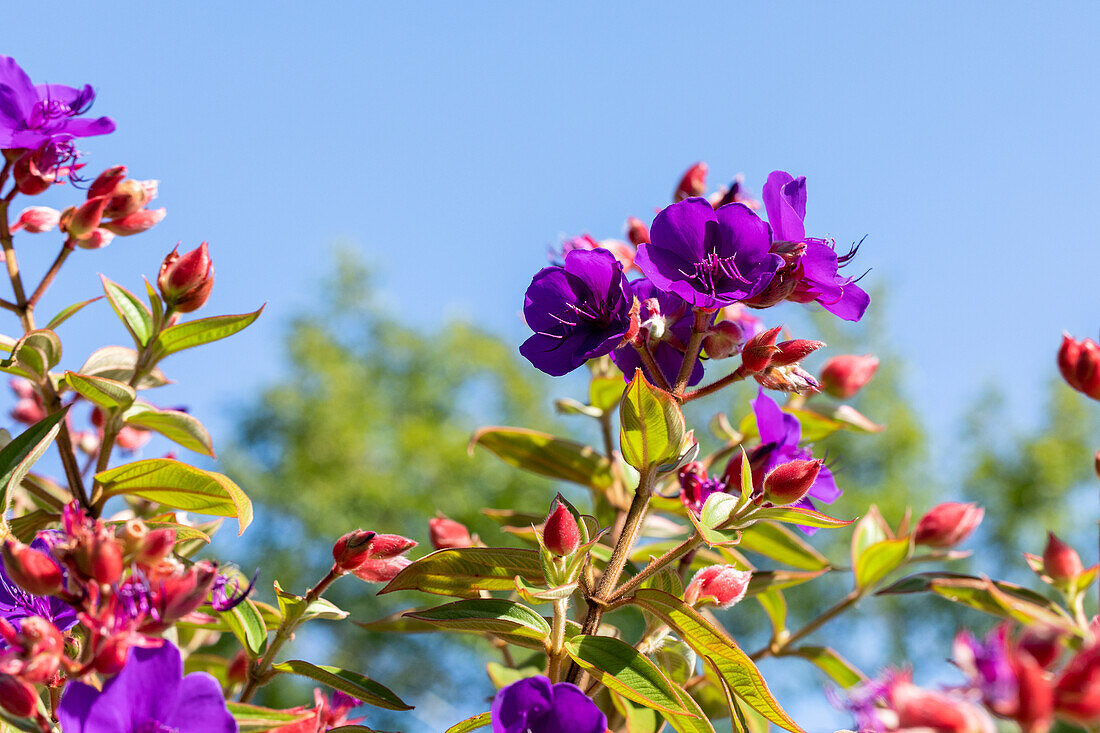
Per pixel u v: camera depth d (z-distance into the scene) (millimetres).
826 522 1088
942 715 917
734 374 1107
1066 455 7480
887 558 1282
